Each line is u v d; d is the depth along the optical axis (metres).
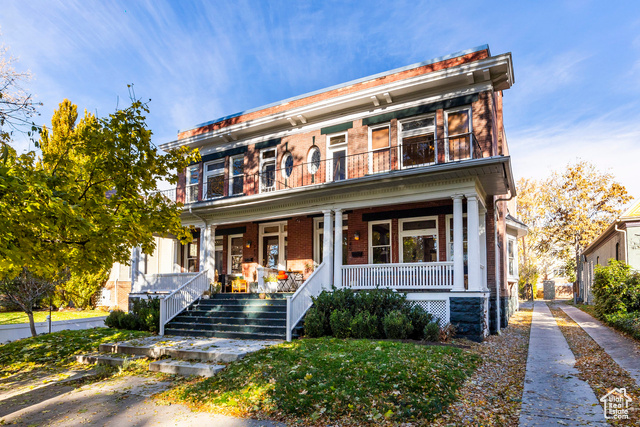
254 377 7.52
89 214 6.25
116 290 23.70
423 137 14.66
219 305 14.45
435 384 6.86
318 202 14.44
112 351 11.31
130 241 7.40
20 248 5.37
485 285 13.62
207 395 7.19
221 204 16.02
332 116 16.58
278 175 17.70
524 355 9.98
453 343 10.51
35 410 7.07
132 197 7.29
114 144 6.86
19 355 11.67
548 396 6.54
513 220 21.73
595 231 32.75
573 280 41.22
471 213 11.92
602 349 9.94
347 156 14.94
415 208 15.04
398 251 15.32
